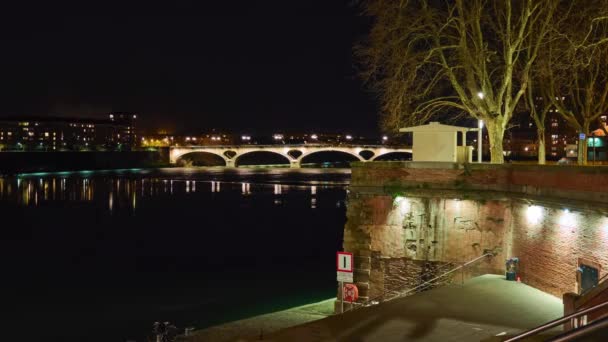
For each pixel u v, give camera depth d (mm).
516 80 37969
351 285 24125
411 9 29234
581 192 17828
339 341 15203
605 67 37562
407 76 29422
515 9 30797
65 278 44531
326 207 89438
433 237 23969
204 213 83750
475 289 20438
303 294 38281
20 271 47219
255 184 132375
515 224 22125
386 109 29969
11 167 167000
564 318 8203
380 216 25109
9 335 30672
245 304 36000
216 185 130125
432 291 20281
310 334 15906
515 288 20516
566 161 46656
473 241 23219
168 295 38688
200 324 31594
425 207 24156
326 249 55969
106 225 73062
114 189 120438
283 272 45562
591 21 29641
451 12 28469
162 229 69750
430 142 26234
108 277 44812
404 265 24453
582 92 44094
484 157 65000
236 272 45906
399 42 29297
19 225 72938
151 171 192500
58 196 106562
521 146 147500
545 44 31516
